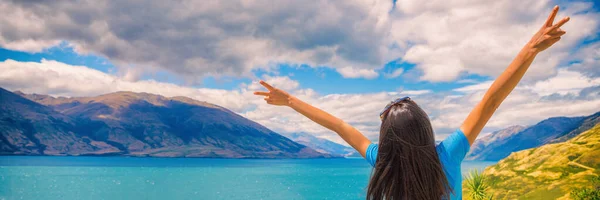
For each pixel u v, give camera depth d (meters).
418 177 1.50
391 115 1.60
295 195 53.03
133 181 77.00
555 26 1.63
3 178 77.75
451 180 1.60
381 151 1.59
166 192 58.00
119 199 49.56
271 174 105.50
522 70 1.66
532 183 19.31
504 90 1.68
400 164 1.52
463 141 1.65
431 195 1.50
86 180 77.12
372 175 1.61
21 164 148.50
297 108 2.10
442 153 1.63
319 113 2.04
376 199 1.58
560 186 18.53
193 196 53.28
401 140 1.52
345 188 62.31
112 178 84.12
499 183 20.97
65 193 54.59
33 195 51.88
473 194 18.91
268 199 49.09
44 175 89.06
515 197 18.92
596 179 17.70
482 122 1.68
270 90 2.16
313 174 104.38
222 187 65.88
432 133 1.56
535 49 1.65
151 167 146.12
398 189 1.53
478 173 19.70
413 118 1.55
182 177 91.25
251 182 76.44
